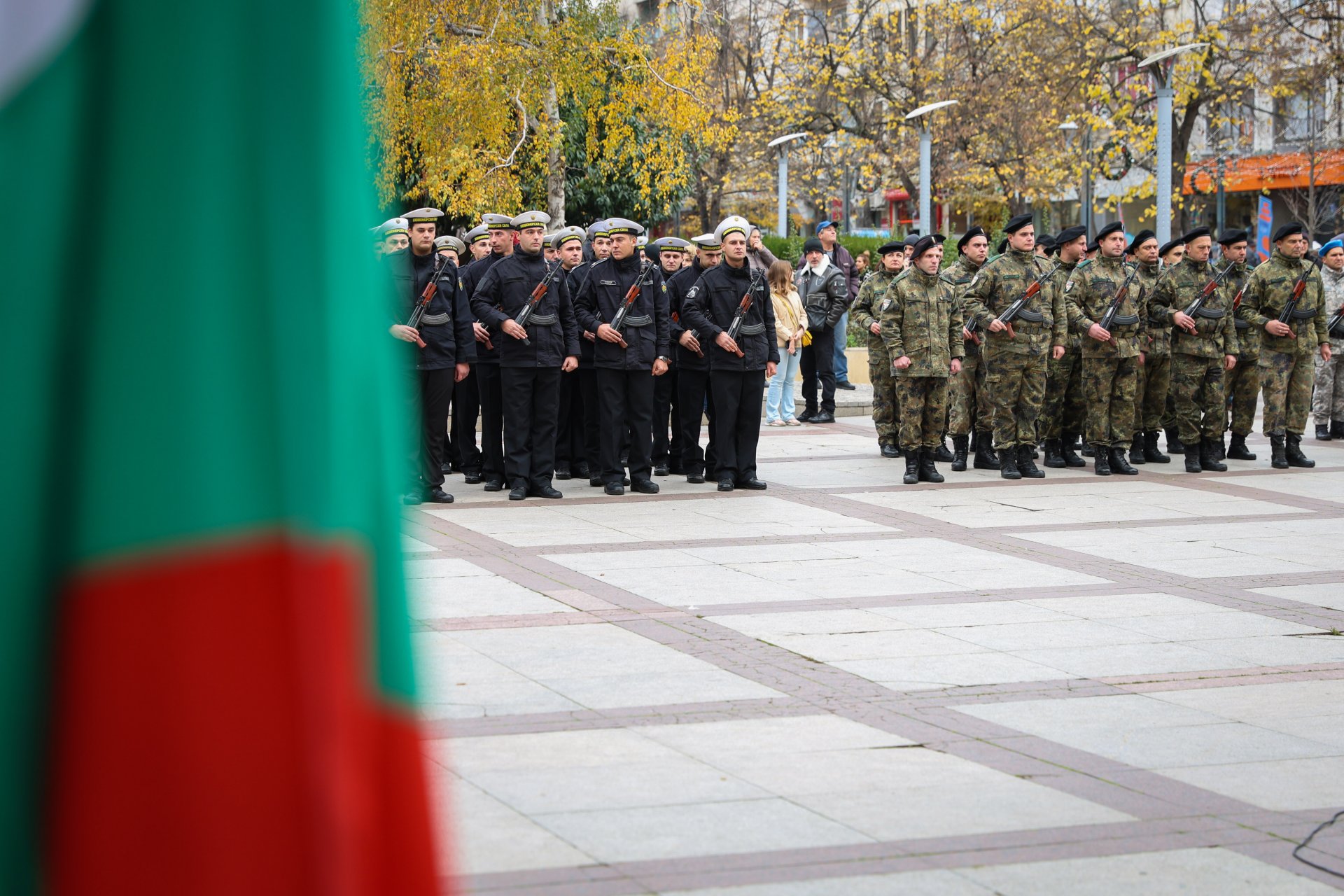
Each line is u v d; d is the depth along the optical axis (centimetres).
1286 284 1394
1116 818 456
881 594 817
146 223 85
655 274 1231
